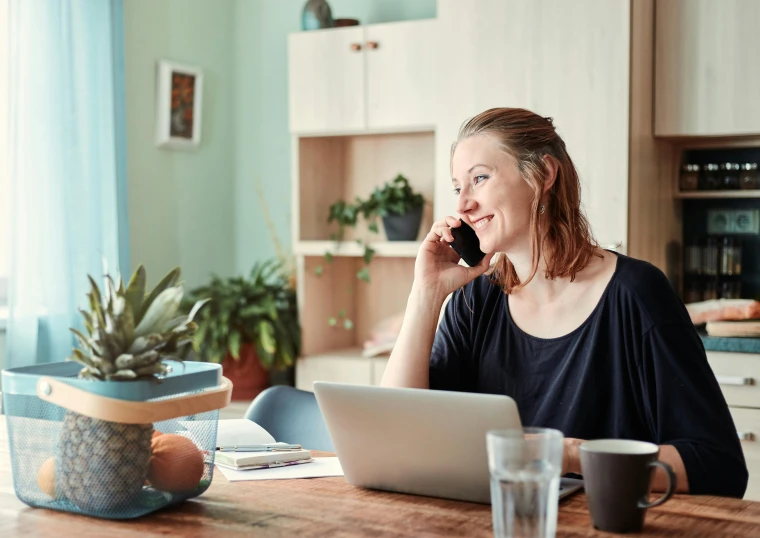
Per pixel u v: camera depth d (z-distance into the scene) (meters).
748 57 3.02
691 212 3.55
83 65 3.32
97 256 3.37
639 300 1.51
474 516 1.16
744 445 2.85
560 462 0.99
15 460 1.22
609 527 1.07
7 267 3.23
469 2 3.30
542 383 1.59
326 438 1.81
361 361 3.58
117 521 1.16
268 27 4.14
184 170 4.00
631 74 3.02
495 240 1.60
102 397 1.12
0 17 3.37
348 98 3.58
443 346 1.73
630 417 1.52
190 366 1.33
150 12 3.82
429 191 3.82
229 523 1.14
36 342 3.15
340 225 3.77
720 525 1.10
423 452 1.22
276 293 3.81
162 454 1.18
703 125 3.11
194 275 4.07
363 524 1.12
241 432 1.62
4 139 3.39
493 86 3.26
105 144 3.42
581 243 1.58
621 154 3.03
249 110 4.21
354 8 3.93
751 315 3.01
